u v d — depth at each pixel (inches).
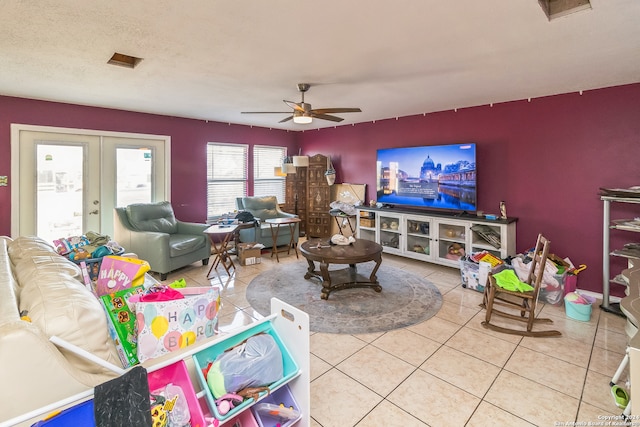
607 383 81.2
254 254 186.9
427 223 182.9
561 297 128.3
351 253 135.4
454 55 100.3
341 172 243.9
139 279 70.1
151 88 139.5
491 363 90.4
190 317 58.1
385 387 80.3
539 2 70.8
